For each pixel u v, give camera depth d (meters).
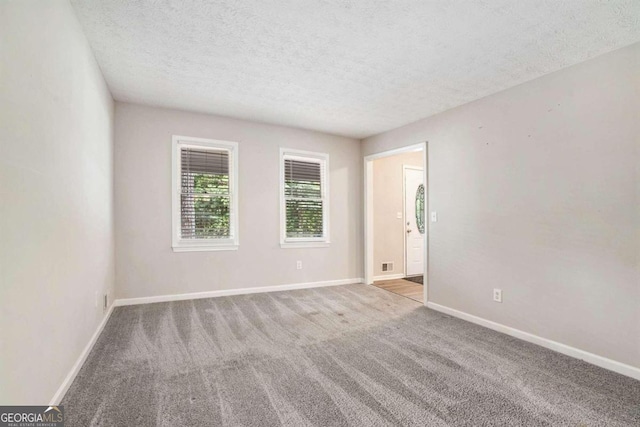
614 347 2.29
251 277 4.36
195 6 1.95
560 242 2.62
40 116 1.50
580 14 1.96
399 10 1.97
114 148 3.59
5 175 1.19
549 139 2.71
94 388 1.95
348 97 3.41
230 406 1.79
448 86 3.07
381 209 5.62
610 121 2.33
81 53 2.17
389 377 2.14
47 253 1.58
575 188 2.53
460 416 1.72
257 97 3.46
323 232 4.97
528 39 2.26
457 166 3.57
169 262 3.89
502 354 2.53
